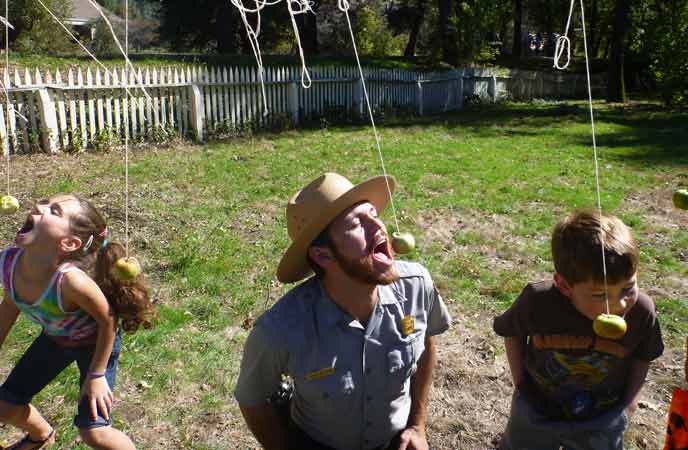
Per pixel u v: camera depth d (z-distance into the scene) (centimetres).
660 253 626
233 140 1262
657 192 892
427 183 916
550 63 3809
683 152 1218
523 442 231
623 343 212
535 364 227
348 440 202
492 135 1458
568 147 1281
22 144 1001
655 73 2178
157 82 1158
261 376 200
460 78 2248
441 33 2686
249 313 471
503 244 645
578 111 1986
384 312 197
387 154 1134
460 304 497
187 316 457
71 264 236
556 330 216
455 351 423
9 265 238
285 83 1457
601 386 220
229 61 2041
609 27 3672
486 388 382
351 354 193
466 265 573
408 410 214
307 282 205
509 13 3838
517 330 228
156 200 767
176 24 3516
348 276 185
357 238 182
